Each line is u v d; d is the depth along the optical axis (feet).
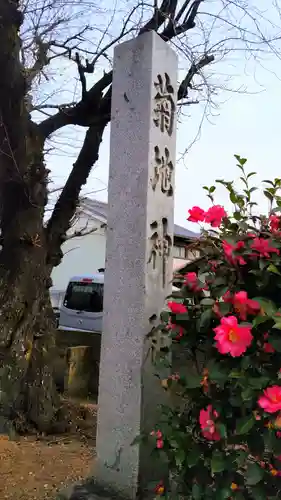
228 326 5.97
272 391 5.61
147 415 8.49
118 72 9.38
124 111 9.23
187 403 7.20
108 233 9.16
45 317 16.79
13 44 14.78
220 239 7.22
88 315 35.17
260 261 6.44
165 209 9.36
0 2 14.42
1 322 15.23
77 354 21.90
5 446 13.25
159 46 9.28
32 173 15.83
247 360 6.08
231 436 6.30
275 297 6.61
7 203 16.06
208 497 6.44
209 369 6.41
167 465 7.74
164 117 9.42
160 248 9.16
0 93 14.93
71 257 57.06
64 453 13.21
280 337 6.07
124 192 9.06
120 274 8.93
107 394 8.85
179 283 7.84
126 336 8.73
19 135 15.40
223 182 7.57
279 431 5.82
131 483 8.32
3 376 14.84
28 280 15.80
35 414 15.34
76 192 18.15
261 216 7.21
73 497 8.45
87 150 18.22
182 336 7.13
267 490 5.97
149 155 8.89
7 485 10.73
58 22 18.94
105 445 8.77
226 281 6.77
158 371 8.50
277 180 7.21
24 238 15.78
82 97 17.56
